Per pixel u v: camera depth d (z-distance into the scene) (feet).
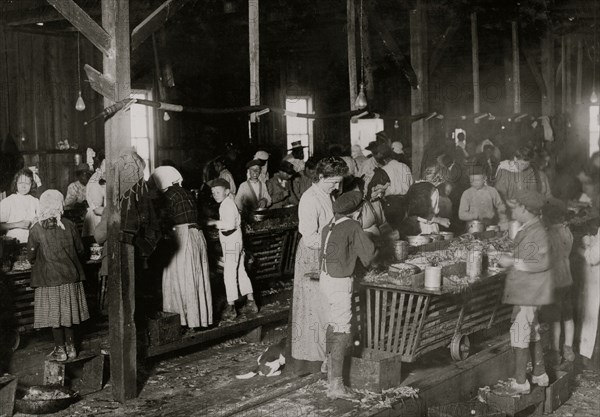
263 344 26.68
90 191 31.01
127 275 20.47
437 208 27.25
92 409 19.75
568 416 22.16
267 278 29.60
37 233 20.71
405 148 61.31
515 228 25.66
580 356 27.32
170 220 23.88
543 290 21.11
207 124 52.19
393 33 50.26
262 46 54.49
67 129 45.01
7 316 21.35
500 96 65.26
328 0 42.11
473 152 51.96
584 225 27.99
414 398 19.33
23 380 21.33
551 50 53.72
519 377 21.70
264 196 34.53
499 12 47.52
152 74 48.57
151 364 23.97
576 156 54.44
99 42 19.93
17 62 42.22
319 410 18.31
